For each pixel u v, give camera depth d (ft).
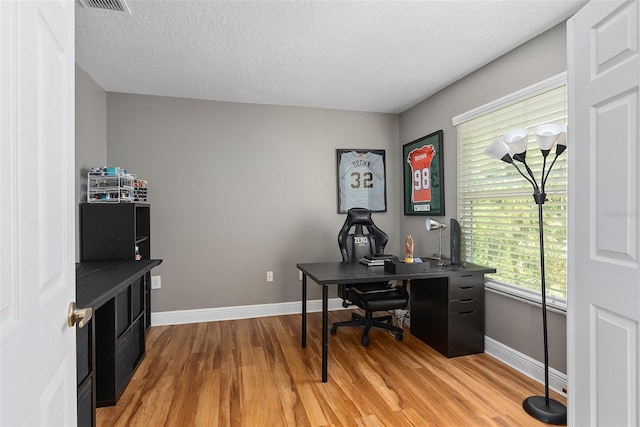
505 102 8.11
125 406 6.43
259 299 12.07
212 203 11.59
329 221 12.75
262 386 7.17
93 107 9.74
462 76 9.72
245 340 9.79
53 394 2.52
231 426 5.83
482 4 6.23
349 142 12.96
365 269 9.01
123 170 9.25
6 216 1.84
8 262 1.86
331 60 8.60
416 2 6.18
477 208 9.41
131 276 6.54
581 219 4.51
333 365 8.18
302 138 12.46
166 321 11.19
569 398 4.80
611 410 4.01
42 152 2.33
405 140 13.00
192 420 6.00
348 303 11.18
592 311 4.34
